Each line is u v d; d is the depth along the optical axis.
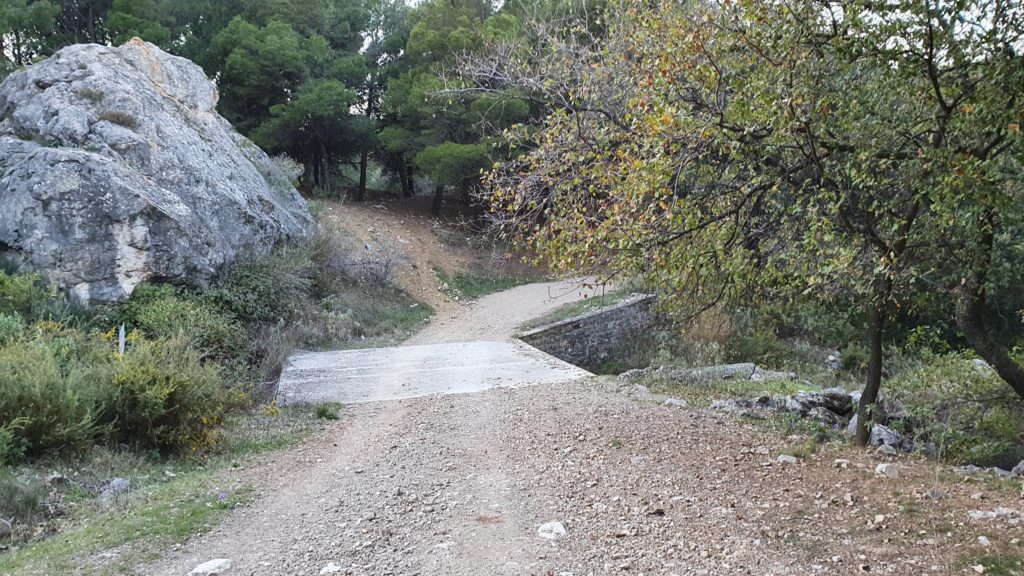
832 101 5.29
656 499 5.76
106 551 4.76
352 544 4.93
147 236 14.55
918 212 5.93
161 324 13.44
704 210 5.95
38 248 13.68
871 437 7.95
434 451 7.97
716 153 5.85
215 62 31.05
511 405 10.69
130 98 17.25
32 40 28.52
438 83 24.77
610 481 6.36
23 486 5.88
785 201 6.08
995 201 4.88
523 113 23.78
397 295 24.55
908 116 5.54
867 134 5.32
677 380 13.21
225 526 5.39
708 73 5.22
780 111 4.93
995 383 8.04
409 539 5.04
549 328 19.69
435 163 26.45
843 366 19.34
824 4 5.08
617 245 5.86
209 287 15.98
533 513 5.57
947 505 5.26
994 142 4.99
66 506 5.93
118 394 7.90
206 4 34.03
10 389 7.05
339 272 22.94
